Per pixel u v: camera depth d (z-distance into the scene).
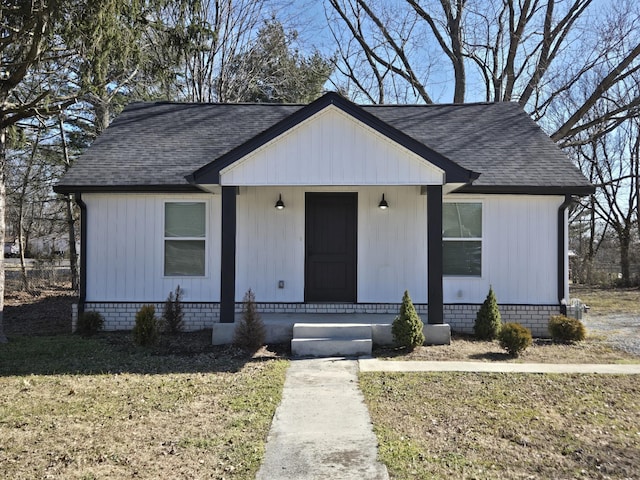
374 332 8.77
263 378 6.79
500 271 10.30
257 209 10.66
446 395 6.01
